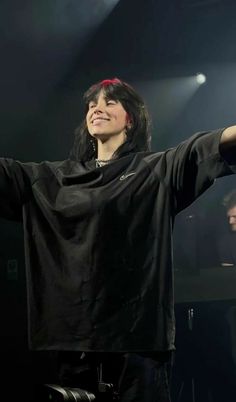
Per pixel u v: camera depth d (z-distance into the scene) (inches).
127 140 70.4
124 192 63.9
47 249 65.2
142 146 71.4
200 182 61.6
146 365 60.9
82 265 62.3
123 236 62.8
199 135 63.1
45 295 64.5
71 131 267.7
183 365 146.1
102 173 65.2
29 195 68.4
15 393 211.9
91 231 62.6
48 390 61.4
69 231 64.1
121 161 66.2
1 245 235.0
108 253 62.1
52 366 206.7
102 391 60.6
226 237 146.2
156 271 62.6
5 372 215.5
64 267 63.6
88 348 60.4
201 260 145.4
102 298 61.2
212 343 141.4
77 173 68.1
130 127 71.2
